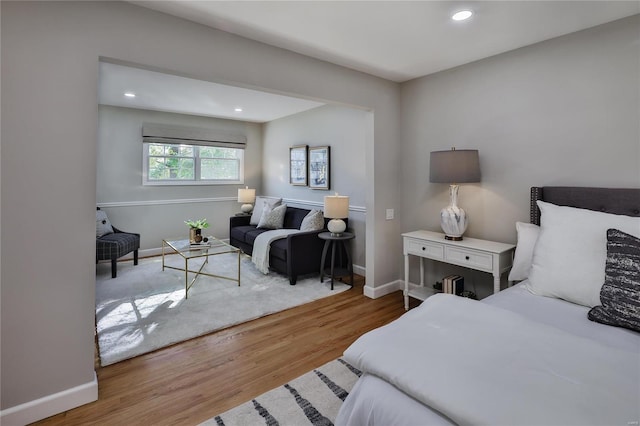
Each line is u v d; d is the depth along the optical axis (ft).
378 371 3.82
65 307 5.90
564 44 7.93
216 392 6.44
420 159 11.34
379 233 11.57
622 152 7.14
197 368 7.28
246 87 8.31
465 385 3.27
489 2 6.45
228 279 13.56
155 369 7.24
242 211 19.77
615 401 2.96
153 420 5.67
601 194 7.17
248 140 20.97
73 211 5.91
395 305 10.91
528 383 3.23
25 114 5.45
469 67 9.82
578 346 3.86
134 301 11.10
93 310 6.17
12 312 5.46
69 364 5.96
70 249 5.90
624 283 5.03
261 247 14.28
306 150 17.21
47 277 5.73
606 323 5.06
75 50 5.84
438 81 10.66
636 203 6.72
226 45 7.68
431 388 3.33
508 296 6.31
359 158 14.24
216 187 19.89
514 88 8.87
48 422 5.61
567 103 7.93
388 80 11.39
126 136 16.99
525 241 7.52
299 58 8.98
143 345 8.22
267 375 7.02
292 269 12.87
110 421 5.65
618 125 7.18
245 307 10.62
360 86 10.52
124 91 13.80
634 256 5.11
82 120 5.93
